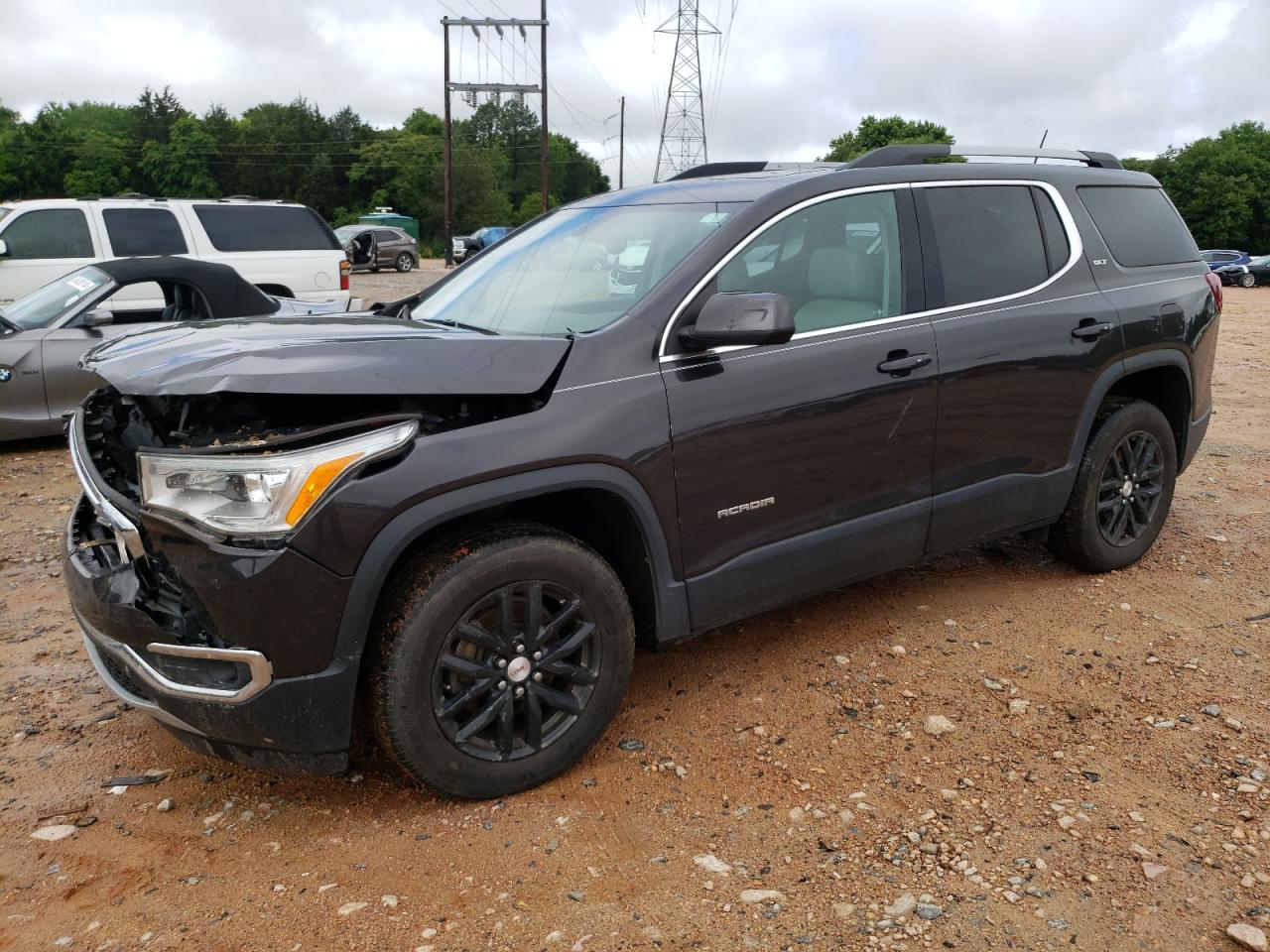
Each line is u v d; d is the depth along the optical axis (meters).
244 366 2.48
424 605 2.62
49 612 4.40
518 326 3.36
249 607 2.45
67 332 7.57
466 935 2.34
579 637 2.92
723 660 3.77
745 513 3.21
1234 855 2.59
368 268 31.94
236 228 11.35
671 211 3.57
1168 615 4.13
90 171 83.94
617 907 2.43
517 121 117.25
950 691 3.50
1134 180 4.70
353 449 2.51
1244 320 19.12
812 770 3.03
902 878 2.53
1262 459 6.93
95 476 2.85
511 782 2.87
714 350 3.13
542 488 2.75
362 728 3.33
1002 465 3.92
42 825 2.81
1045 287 4.05
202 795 2.97
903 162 3.78
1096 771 3.00
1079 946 2.28
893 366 3.47
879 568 3.65
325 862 2.63
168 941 2.33
